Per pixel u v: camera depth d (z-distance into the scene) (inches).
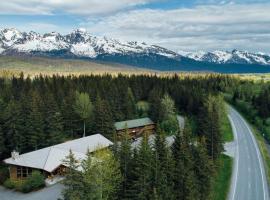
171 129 4894.2
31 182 2807.6
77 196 1988.2
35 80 6988.2
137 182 2133.4
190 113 6092.5
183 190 2277.3
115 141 2746.1
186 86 7524.6
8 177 3127.5
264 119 6077.8
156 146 2422.5
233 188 3134.8
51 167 2942.9
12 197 2723.9
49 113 3880.4
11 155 3410.4
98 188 2030.0
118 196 2255.2
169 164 2330.2
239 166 3747.5
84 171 2139.5
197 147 2701.8
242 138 4960.6
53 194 2706.7
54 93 5644.7
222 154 4094.5
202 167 2568.9
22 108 3809.1
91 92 5634.8
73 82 6628.9
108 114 4315.9
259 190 3105.3
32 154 3139.8
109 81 7062.0
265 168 3705.7
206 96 6018.7
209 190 2583.7
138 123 4906.5
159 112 5083.7
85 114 4407.0
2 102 4094.5
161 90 6845.5
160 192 2149.4
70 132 4448.8
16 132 3607.3
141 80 7578.7
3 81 6934.1
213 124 3447.3
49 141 3779.5
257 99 6934.1
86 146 3444.9
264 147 4621.1
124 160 2352.4
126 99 5442.9
